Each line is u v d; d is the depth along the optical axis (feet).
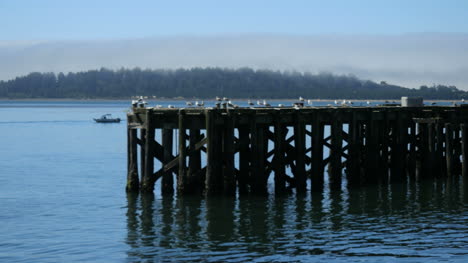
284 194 155.94
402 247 112.88
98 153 286.66
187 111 142.51
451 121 184.65
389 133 186.91
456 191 163.43
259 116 147.23
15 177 201.26
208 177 143.02
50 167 229.45
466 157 177.99
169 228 125.90
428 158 177.99
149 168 148.25
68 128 498.28
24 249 113.60
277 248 112.16
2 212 144.15
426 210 141.79
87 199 157.69
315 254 108.99
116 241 117.70
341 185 171.83
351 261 105.29
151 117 146.51
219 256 107.96
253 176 147.95
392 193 160.76
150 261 105.70
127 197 153.89
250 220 131.34
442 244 114.83
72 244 116.16
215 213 136.67
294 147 159.12
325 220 132.05
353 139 167.32
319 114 157.38
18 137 394.73
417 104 198.39
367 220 132.46
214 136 143.54
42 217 138.41
